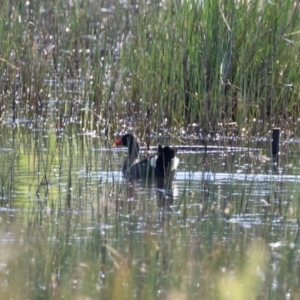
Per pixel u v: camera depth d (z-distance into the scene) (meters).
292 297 8.77
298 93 20.16
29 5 23.98
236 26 19.25
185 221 11.91
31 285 9.12
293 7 19.98
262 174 15.43
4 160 16.53
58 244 10.64
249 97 19.52
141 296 8.76
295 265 9.88
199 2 19.41
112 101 20.42
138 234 11.19
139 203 13.06
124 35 22.81
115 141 17.47
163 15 19.80
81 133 20.23
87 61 21.94
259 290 9.00
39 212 12.34
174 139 18.97
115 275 9.48
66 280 9.31
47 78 23.05
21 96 22.36
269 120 19.67
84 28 23.77
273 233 11.27
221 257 10.13
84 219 11.95
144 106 19.34
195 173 15.54
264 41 19.45
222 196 13.55
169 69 19.47
